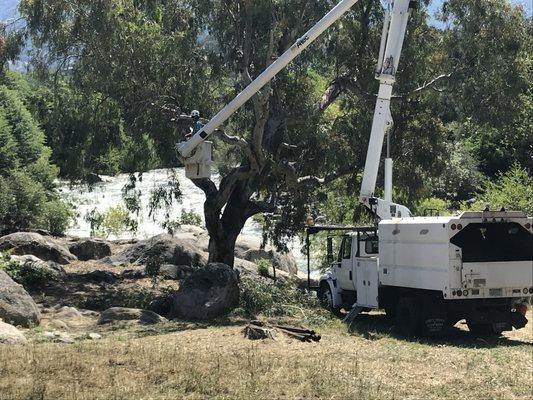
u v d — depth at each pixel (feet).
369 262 63.10
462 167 154.20
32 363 38.68
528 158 158.92
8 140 139.85
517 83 80.33
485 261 54.80
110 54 74.49
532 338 59.72
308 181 81.51
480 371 41.73
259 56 77.77
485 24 79.56
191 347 46.44
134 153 79.46
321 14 75.97
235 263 94.12
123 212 141.90
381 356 45.88
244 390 35.12
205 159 65.67
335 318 66.13
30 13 72.95
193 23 76.02
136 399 32.83
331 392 35.42
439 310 57.16
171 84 78.33
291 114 77.61
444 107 86.33
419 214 90.58
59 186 147.74
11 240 94.38
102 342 47.65
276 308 65.77
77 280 82.94
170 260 95.50
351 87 82.79
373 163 64.75
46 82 79.66
